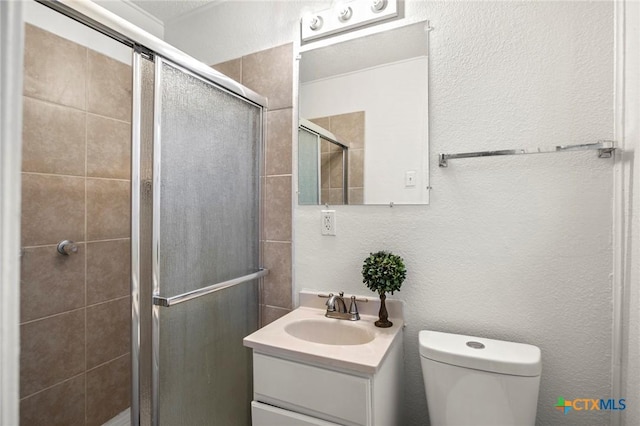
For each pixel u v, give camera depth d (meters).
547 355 1.17
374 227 1.42
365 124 1.44
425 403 1.34
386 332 1.23
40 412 1.46
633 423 0.96
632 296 0.98
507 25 1.22
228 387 1.41
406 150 1.37
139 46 1.01
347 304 1.46
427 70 1.34
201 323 1.26
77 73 1.59
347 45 1.49
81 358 1.63
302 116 1.58
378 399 1.02
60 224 1.53
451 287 1.30
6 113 0.33
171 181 1.11
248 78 1.72
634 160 0.98
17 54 0.34
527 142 1.19
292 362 1.10
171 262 1.11
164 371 1.09
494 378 1.03
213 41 1.83
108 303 1.76
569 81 1.14
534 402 1.01
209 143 1.30
